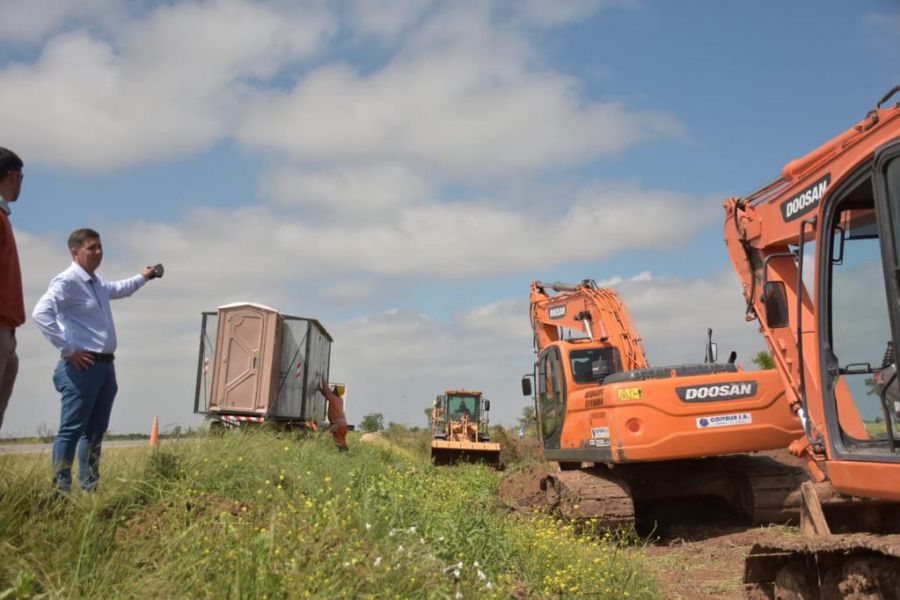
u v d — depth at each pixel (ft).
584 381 41.47
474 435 92.17
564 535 27.20
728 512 39.29
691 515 39.63
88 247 19.83
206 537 15.74
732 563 28.48
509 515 34.04
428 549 18.13
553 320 49.65
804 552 17.69
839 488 17.63
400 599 14.61
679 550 31.73
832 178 21.57
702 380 34.76
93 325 19.60
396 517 20.97
